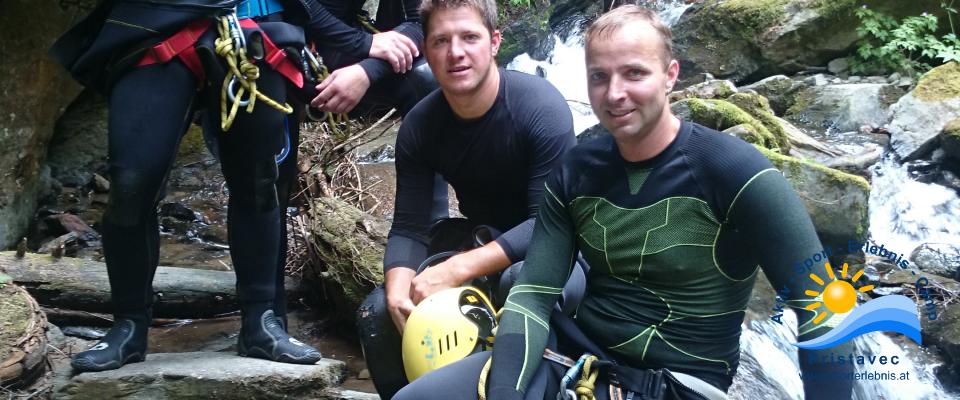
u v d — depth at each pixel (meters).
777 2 6.57
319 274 3.77
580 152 2.06
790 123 5.81
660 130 1.93
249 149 2.71
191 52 2.59
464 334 2.24
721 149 1.89
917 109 5.30
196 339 3.50
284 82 2.76
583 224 2.04
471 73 2.41
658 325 1.98
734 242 1.92
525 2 8.27
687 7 7.12
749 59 6.64
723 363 1.99
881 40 6.41
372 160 5.61
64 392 2.64
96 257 4.43
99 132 5.65
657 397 1.92
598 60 1.92
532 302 2.06
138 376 2.67
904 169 5.07
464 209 2.77
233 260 2.90
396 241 2.66
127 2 2.58
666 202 1.93
